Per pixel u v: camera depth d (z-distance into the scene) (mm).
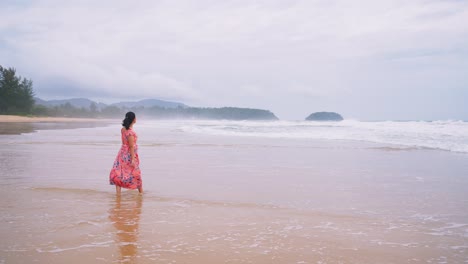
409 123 28703
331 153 13031
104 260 3223
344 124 35312
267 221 4535
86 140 18516
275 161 10742
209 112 148000
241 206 5297
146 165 9812
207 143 17375
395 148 14680
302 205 5379
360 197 5945
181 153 12945
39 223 4324
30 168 8883
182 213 4883
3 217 4562
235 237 3910
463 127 22703
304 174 8352
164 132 28531
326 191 6422
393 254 3473
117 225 4293
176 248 3559
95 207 5172
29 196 5809
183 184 7043
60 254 3346
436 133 20234
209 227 4266
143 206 5266
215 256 3367
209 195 6051
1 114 74688
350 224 4438
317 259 3324
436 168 9328
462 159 11219
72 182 7074
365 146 15664
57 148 14188
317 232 4109
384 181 7457
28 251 3404
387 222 4539
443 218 4738
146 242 3719
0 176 7691
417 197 5969
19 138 19656
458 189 6645
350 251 3535
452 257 3416
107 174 8062
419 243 3787
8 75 76625
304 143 17297
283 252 3488
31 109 81688
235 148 14859
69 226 4227
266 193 6223
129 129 6094
